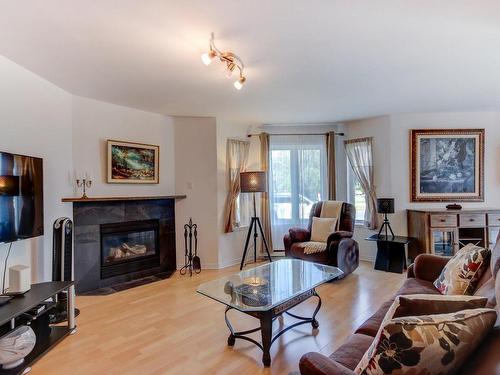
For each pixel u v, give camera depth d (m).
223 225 4.71
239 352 2.24
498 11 1.93
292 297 2.29
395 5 1.86
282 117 4.73
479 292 1.86
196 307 3.09
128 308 3.09
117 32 2.14
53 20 1.98
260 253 5.18
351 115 4.71
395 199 4.74
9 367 2.00
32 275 2.91
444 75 3.06
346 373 1.04
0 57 2.55
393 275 4.10
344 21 2.03
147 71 2.85
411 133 4.68
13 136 2.71
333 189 5.15
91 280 3.69
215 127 4.64
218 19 1.98
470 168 4.70
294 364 2.08
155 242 4.38
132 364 2.10
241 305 2.14
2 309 2.06
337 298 3.26
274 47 2.39
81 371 2.03
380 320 1.82
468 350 0.98
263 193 5.17
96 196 3.79
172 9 1.86
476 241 4.24
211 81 3.13
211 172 4.63
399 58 2.64
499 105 4.27
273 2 1.80
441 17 2.00
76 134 3.62
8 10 1.86
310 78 3.08
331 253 3.87
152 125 4.37
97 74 2.93
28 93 2.88
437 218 4.17
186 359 2.16
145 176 4.26
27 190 2.67
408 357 0.93
